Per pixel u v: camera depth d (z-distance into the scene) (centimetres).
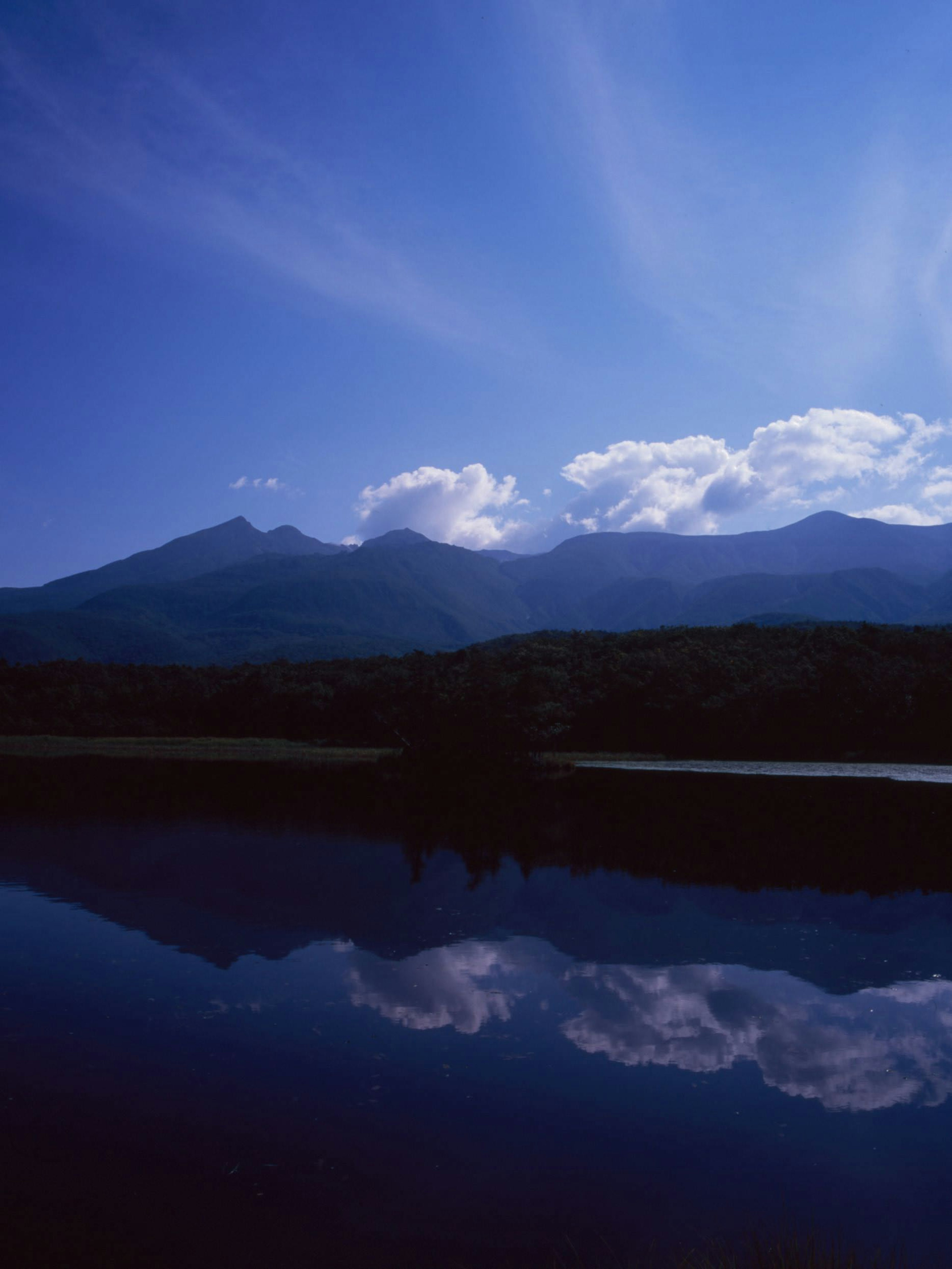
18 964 1512
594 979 1451
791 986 1427
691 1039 1197
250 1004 1317
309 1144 916
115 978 1434
